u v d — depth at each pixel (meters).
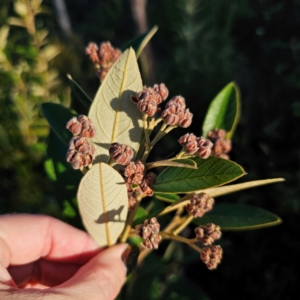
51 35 0.72
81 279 0.22
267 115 0.57
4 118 0.50
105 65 0.23
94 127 0.18
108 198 0.19
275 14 0.61
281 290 0.50
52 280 0.29
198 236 0.20
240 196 0.54
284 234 0.52
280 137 0.53
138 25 0.60
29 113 0.49
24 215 0.27
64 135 0.25
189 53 0.64
